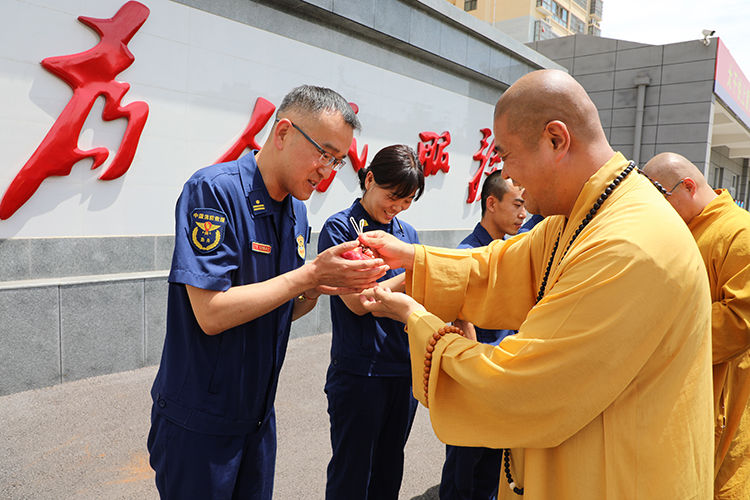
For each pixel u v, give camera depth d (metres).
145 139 4.33
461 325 2.14
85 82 3.89
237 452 1.47
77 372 3.88
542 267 1.47
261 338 1.48
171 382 1.43
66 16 3.82
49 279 3.83
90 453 2.89
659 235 1.02
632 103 12.62
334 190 5.88
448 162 7.70
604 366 0.99
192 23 4.55
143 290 4.21
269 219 1.50
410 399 2.18
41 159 3.71
